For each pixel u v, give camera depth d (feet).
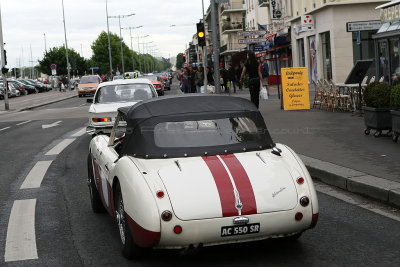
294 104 59.72
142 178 14.37
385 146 31.94
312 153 30.71
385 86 35.76
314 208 14.49
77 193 26.32
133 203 14.12
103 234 18.94
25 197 25.94
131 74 209.15
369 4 105.29
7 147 46.96
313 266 14.71
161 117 16.44
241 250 16.17
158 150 15.70
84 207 23.31
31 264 16.06
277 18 144.05
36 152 42.60
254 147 16.33
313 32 119.34
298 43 134.92
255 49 100.27
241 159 15.42
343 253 15.70
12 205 24.34
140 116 16.57
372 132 38.47
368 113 36.50
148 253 16.25
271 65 172.96
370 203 21.48
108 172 17.33
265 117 53.47
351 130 40.16
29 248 17.69
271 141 16.90
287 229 14.20
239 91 113.80
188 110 16.78
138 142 16.08
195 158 15.51
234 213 13.62
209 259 15.51
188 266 15.05
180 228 13.47
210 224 13.55
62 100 148.15
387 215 19.61
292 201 14.19
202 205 13.64
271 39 153.28
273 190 14.23
